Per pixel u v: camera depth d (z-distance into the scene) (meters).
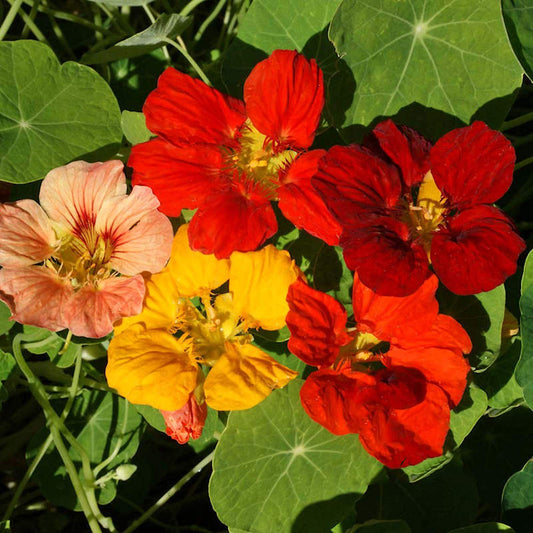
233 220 0.37
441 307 0.41
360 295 0.38
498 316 0.40
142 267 0.38
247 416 0.39
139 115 0.40
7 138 0.40
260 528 0.40
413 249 0.37
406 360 0.38
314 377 0.37
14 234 0.38
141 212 0.38
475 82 0.40
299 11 0.41
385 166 0.37
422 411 0.38
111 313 0.37
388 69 0.40
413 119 0.41
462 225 0.37
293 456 0.40
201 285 0.38
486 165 0.37
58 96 0.40
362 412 0.37
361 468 0.40
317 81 0.38
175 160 0.38
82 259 0.38
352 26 0.39
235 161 0.39
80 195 0.38
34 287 0.37
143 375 0.36
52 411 0.41
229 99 0.38
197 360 0.38
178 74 0.38
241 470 0.39
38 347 0.41
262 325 0.38
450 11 0.40
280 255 0.37
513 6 0.39
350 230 0.36
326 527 0.41
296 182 0.38
